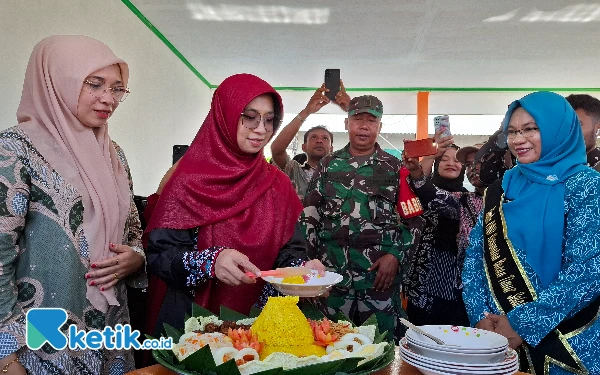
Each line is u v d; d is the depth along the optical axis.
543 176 1.41
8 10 2.52
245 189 1.48
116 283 1.32
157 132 4.71
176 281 1.31
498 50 4.88
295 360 0.90
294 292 1.22
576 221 1.30
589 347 1.26
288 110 6.58
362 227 2.39
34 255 1.16
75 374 1.20
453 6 3.85
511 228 1.43
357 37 4.59
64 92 1.25
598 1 3.73
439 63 5.36
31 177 1.17
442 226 2.55
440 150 2.46
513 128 1.49
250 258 1.44
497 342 1.04
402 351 1.03
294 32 4.48
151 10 4.08
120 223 1.38
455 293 2.45
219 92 1.49
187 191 1.43
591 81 5.98
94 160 1.31
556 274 1.34
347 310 2.37
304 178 3.18
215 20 4.27
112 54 1.33
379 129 2.60
